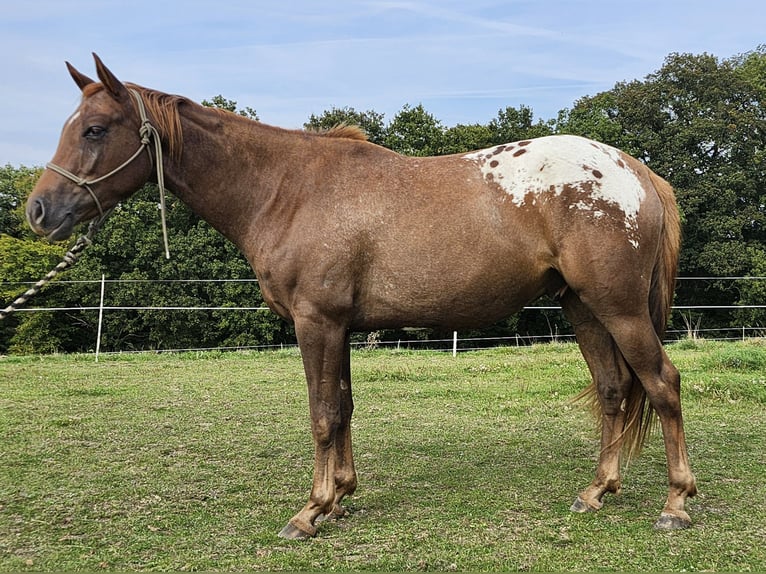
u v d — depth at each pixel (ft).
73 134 10.32
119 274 74.79
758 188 84.38
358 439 16.44
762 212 83.20
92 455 14.88
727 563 9.00
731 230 77.61
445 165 10.87
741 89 89.86
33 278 75.25
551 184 10.16
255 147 11.01
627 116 89.35
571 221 10.02
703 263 76.64
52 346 75.41
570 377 25.75
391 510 11.32
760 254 75.36
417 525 10.55
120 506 11.51
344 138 11.44
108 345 76.89
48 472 13.53
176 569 8.94
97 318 74.38
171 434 16.99
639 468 13.88
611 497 11.99
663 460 14.49
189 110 11.09
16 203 102.37
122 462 14.34
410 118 81.25
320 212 10.49
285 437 16.70
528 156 10.50
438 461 14.44
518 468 13.89
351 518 10.96
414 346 73.51
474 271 10.29
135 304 71.15
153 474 13.46
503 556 9.29
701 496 11.79
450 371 27.94
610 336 11.46
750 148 83.82
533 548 9.57
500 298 10.57
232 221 11.21
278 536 10.13
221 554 9.46
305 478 13.25
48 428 17.52
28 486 12.60
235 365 31.30
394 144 79.82
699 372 24.62
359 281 10.52
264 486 12.72
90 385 24.79
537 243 10.30
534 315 75.41
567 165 10.21
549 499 11.84
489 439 16.42
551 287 10.89
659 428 17.19
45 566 8.97
